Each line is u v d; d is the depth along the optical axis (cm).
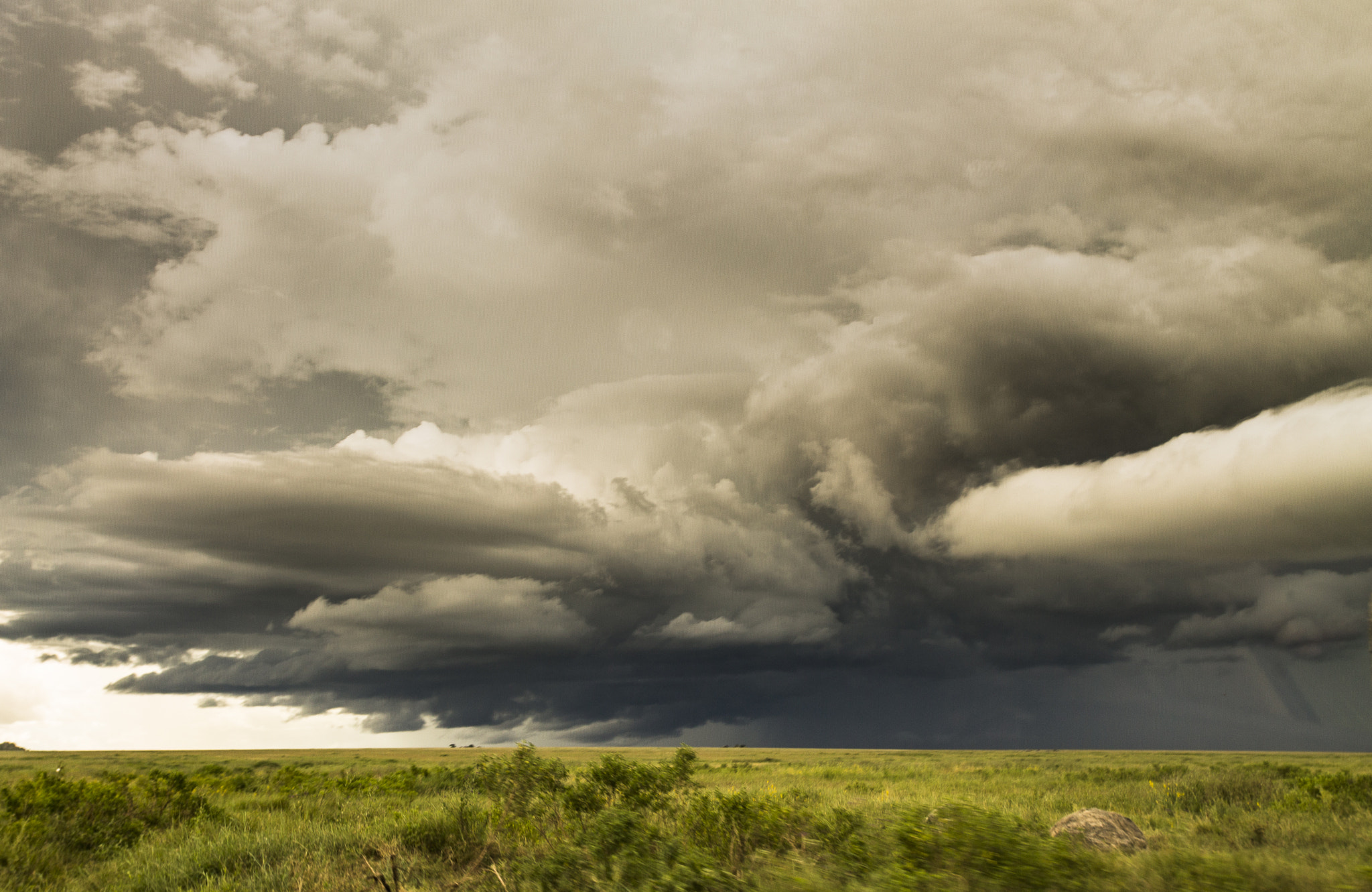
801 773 4725
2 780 3219
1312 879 864
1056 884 879
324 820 1834
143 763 7388
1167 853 953
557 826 1500
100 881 1385
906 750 15212
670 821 1502
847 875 986
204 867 1329
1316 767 5612
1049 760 9006
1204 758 9706
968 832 940
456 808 1620
